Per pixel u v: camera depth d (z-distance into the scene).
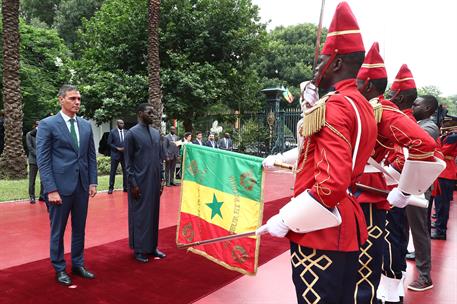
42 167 3.69
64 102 3.85
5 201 8.02
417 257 3.77
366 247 2.57
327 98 1.83
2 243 5.13
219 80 15.71
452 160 5.41
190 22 15.82
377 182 2.68
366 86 2.79
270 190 10.08
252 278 3.94
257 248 3.00
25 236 5.49
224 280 3.85
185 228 3.54
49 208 3.82
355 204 1.99
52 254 3.77
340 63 1.94
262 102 20.05
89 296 3.43
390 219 3.20
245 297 3.48
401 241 3.27
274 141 16.80
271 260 4.52
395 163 2.89
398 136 2.48
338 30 1.92
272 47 26.17
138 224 4.35
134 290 3.57
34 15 25.88
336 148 1.69
